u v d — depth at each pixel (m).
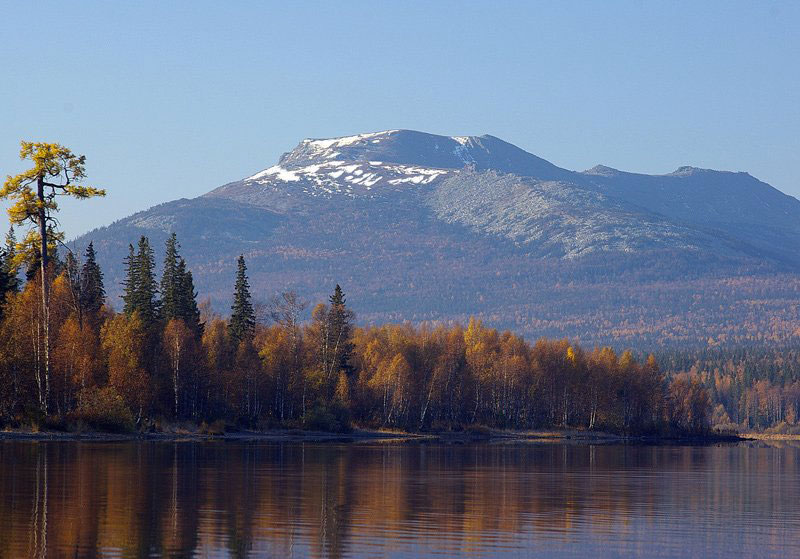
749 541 118.94
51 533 109.44
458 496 155.00
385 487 165.38
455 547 109.19
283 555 102.31
